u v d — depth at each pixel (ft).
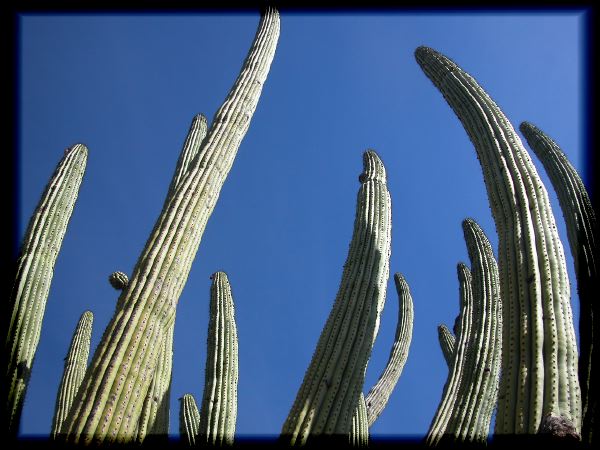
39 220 21.50
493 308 22.38
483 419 19.97
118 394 15.39
